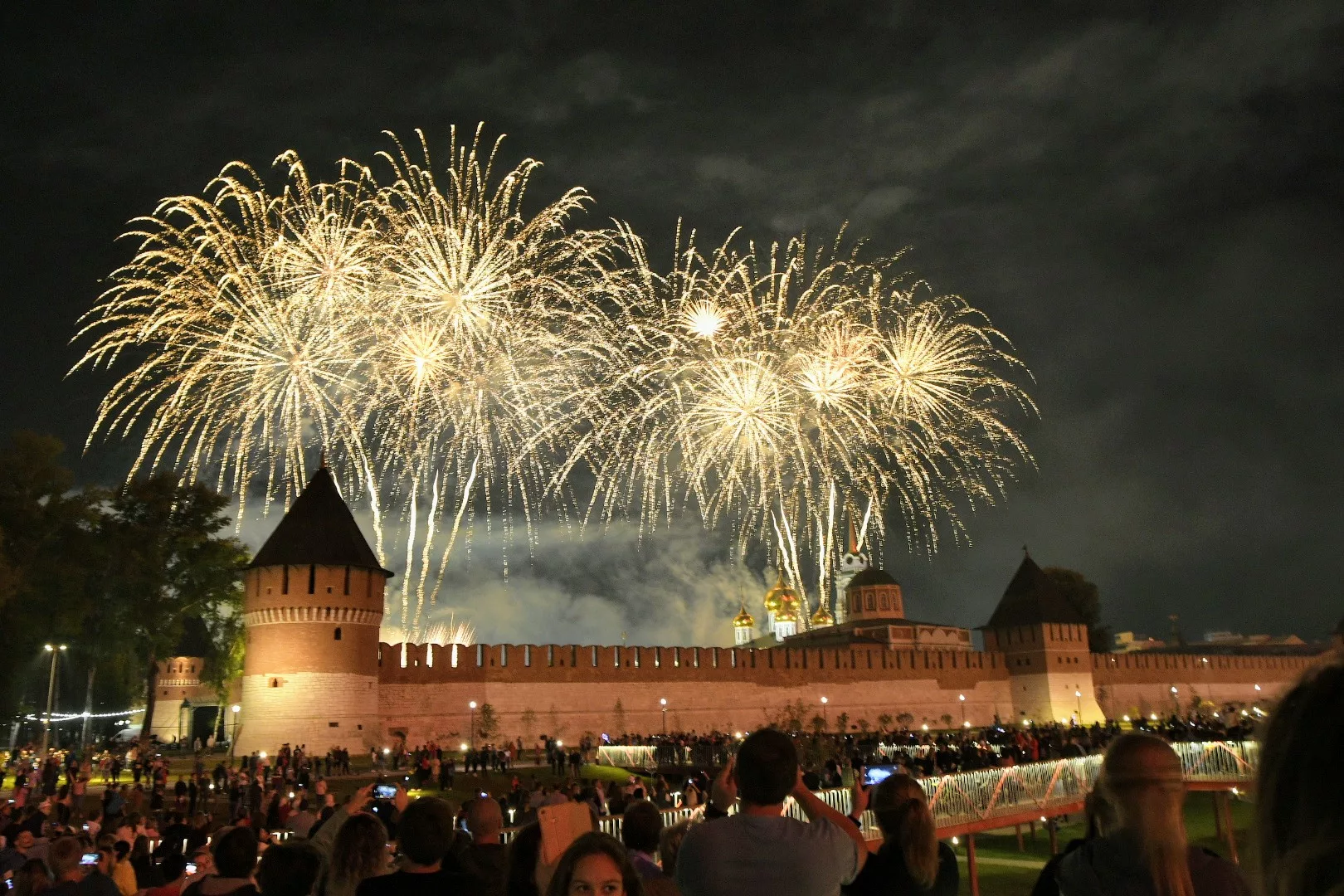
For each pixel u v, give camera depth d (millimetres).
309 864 8352
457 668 79438
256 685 70500
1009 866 44875
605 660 86438
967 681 107562
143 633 76312
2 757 66438
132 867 16078
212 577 78438
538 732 81562
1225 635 177750
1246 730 51781
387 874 7625
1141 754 4941
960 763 46594
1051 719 107438
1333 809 2730
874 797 8461
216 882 9234
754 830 6531
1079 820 53562
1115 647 192500
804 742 55156
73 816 33750
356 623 72750
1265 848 2918
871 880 7902
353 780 56906
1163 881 4660
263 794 35312
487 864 8680
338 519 74812
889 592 135000
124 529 75500
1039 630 110188
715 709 90688
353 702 71438
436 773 59344
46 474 68438
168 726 103250
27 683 82812
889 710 101000
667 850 10484
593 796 31344
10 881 16031
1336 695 2836
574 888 5711
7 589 59969
